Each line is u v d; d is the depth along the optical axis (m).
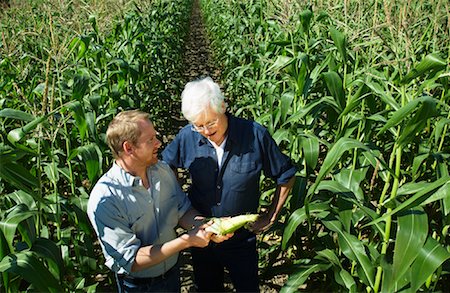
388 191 4.71
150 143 2.79
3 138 4.32
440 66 2.93
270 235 5.20
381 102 5.22
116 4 9.65
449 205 2.73
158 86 9.45
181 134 3.35
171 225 3.12
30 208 3.51
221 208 3.34
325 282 4.25
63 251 3.96
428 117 2.67
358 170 3.79
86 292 3.85
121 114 2.81
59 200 4.06
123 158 2.82
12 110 3.21
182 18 18.06
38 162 3.24
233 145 3.17
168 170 3.10
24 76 6.24
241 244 3.40
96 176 4.21
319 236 4.16
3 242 2.70
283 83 5.91
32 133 4.38
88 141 4.84
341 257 4.03
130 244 2.81
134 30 8.59
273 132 4.80
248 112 8.15
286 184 3.41
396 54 3.77
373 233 3.77
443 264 3.41
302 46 6.06
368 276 3.14
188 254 5.12
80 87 4.30
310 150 3.92
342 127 4.18
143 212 2.88
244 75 9.13
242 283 3.52
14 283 2.98
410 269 3.00
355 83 4.09
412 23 5.38
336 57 5.71
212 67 14.90
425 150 3.70
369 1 6.63
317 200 3.86
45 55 7.80
